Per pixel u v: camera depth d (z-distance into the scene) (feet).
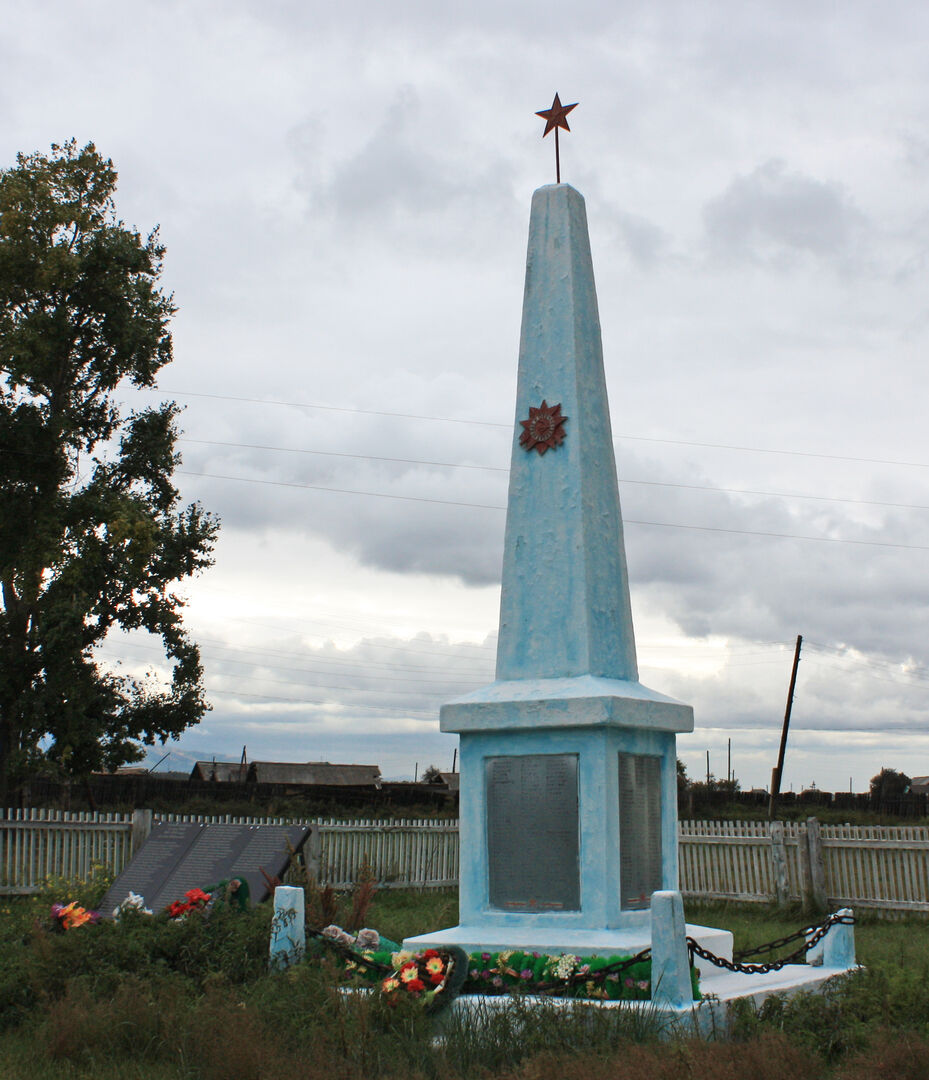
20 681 95.76
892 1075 23.26
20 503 93.30
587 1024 25.43
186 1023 25.68
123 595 99.14
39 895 51.80
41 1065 24.91
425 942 30.96
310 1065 22.75
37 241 93.15
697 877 66.64
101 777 116.98
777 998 28.63
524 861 31.73
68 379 98.02
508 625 34.24
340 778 163.22
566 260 36.09
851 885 61.67
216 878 39.99
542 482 34.78
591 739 31.35
